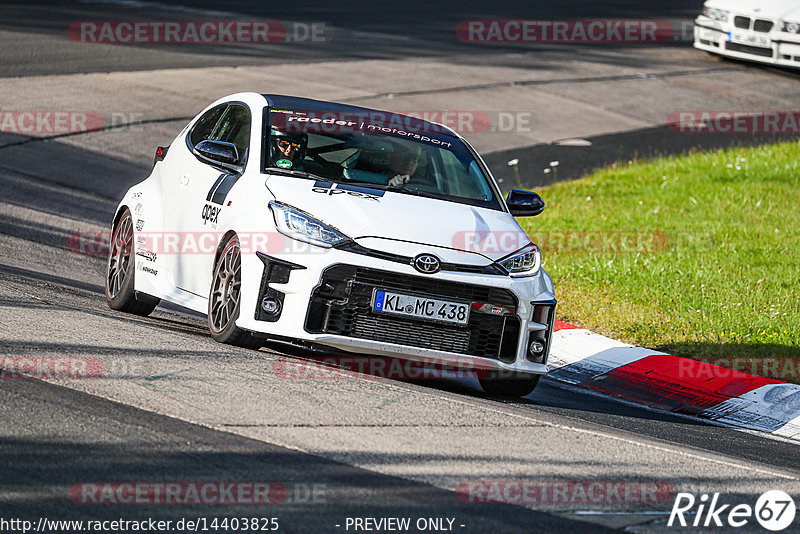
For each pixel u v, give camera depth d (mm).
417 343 24266
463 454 18938
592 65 95188
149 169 56062
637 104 82875
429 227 25156
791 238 47750
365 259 23906
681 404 29859
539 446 20344
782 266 43000
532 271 25750
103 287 34938
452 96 79000
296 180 26078
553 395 28469
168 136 62000
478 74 87375
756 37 93250
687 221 50656
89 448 16938
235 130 28828
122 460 16609
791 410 29375
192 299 27109
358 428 19625
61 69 74062
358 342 23812
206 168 28188
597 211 52781
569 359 32625
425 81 82812
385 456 18172
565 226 49688
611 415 26359
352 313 23906
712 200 55125
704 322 35938
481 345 24938
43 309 26625
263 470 16781
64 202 48062
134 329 26016
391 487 16672
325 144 27656
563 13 124062
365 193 26016
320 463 17406
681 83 90750
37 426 17672
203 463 16797
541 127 73562
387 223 24781
